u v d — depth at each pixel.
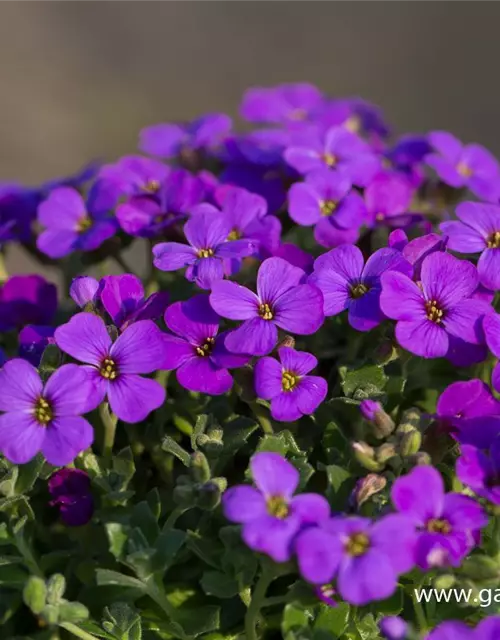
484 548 0.38
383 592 0.35
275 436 0.38
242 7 1.53
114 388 0.37
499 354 0.37
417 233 0.43
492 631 0.35
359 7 1.52
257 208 0.41
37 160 1.18
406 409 0.40
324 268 0.39
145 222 0.42
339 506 0.37
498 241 0.40
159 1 1.54
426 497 0.36
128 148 1.21
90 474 0.39
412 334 0.37
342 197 0.42
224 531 0.36
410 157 0.47
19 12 1.47
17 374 0.37
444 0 1.52
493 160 0.47
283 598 0.36
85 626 0.38
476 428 0.37
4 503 0.37
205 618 0.38
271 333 0.38
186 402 0.40
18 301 0.42
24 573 0.38
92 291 0.39
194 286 0.43
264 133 0.46
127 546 0.37
